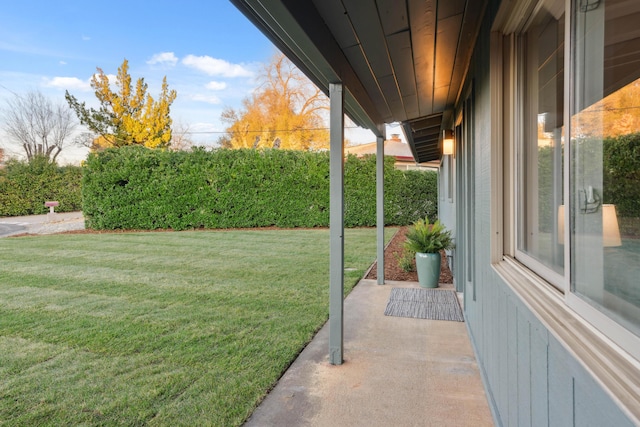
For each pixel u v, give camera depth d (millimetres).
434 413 2188
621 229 901
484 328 2477
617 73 969
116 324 3668
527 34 1842
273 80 18438
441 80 3566
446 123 5602
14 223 13961
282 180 12500
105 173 11867
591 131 1044
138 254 7727
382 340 3303
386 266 6562
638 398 693
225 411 2217
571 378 990
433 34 2473
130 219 12055
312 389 2471
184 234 11039
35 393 2420
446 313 4020
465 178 3797
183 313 4012
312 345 3199
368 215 12992
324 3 1952
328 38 2262
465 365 2793
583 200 1064
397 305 4316
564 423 1045
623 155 921
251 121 18938
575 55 1104
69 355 2977
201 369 2740
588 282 1034
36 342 3232
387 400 2330
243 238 10164
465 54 2943
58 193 17141
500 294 1935
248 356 2953
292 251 8086
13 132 23547
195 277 5711
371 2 1951
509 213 2064
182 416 2170
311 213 12625
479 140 2615
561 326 1083
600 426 813
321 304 4332
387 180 13094
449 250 5863
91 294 4770
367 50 2613
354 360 2900
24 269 6262
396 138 25375
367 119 3820
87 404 2291
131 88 20438
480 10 2195
